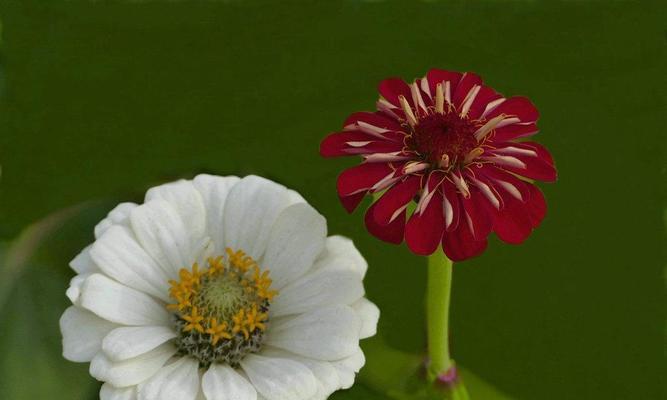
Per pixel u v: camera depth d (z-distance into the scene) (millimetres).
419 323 547
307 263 506
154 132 580
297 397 481
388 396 536
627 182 566
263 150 572
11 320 545
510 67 587
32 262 552
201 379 492
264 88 587
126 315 491
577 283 551
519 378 537
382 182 482
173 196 510
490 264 556
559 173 567
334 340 490
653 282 550
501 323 545
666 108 578
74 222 556
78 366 542
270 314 504
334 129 575
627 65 588
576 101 580
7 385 537
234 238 511
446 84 505
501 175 487
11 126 583
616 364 538
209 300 496
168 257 504
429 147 486
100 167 574
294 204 509
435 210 485
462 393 534
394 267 555
